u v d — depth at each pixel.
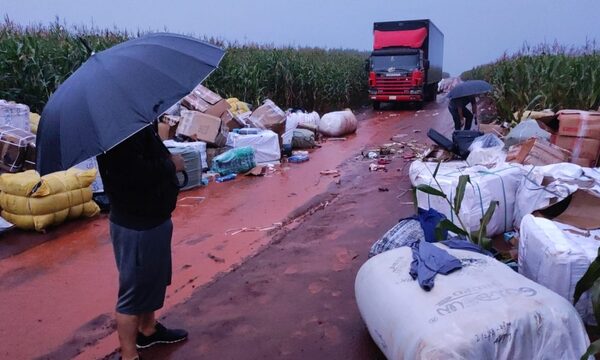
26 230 6.36
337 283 4.71
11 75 9.82
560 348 2.50
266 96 17.69
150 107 2.75
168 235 3.24
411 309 2.77
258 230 6.30
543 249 3.54
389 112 22.64
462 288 2.78
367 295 3.21
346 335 3.83
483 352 2.44
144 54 2.98
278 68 17.91
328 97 21.27
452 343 2.44
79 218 6.86
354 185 8.49
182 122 9.56
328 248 5.61
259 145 10.30
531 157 5.94
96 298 4.57
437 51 27.64
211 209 7.30
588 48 14.48
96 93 2.73
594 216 4.01
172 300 4.50
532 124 6.90
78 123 2.66
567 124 6.44
